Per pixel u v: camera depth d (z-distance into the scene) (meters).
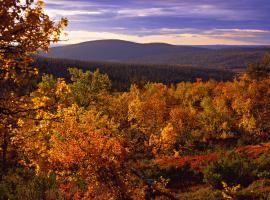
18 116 7.17
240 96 75.81
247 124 59.28
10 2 6.39
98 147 11.82
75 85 35.97
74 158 11.53
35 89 7.36
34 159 9.02
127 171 12.26
